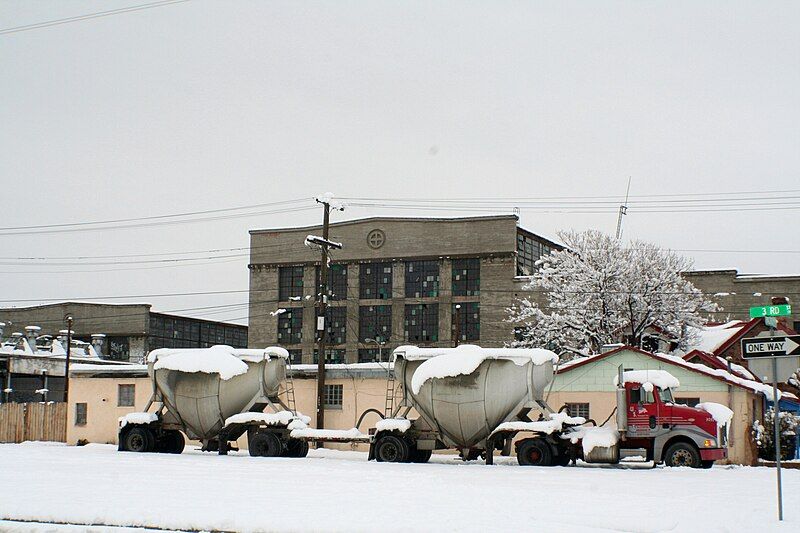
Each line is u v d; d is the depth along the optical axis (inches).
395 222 3538.4
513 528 600.1
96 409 1825.8
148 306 3814.0
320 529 598.9
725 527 615.8
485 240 3398.1
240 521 629.9
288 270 3700.8
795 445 1550.2
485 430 1306.6
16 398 3036.4
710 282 3132.4
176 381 1487.5
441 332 3405.5
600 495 808.3
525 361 1295.5
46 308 3966.5
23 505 717.3
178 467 1130.0
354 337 3543.3
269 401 1473.9
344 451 1614.2
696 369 1488.7
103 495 783.1
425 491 828.6
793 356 693.3
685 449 1199.6
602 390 1566.2
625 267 2322.8
